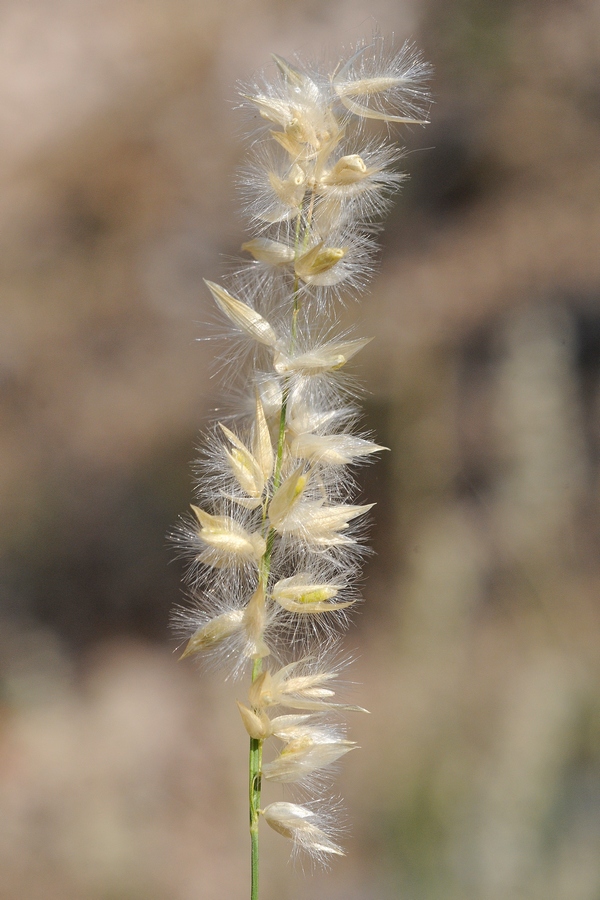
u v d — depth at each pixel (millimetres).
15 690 708
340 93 219
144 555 820
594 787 441
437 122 1005
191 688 696
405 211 942
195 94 1182
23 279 1088
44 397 993
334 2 1129
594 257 812
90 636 772
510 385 533
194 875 540
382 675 542
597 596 527
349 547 222
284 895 467
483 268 840
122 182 1135
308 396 222
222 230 1060
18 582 817
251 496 218
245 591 221
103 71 1246
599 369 595
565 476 531
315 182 218
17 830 571
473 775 461
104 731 662
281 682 217
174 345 985
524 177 941
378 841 460
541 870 419
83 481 896
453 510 575
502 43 1044
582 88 986
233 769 604
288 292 222
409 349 717
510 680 495
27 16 1333
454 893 421
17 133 1217
